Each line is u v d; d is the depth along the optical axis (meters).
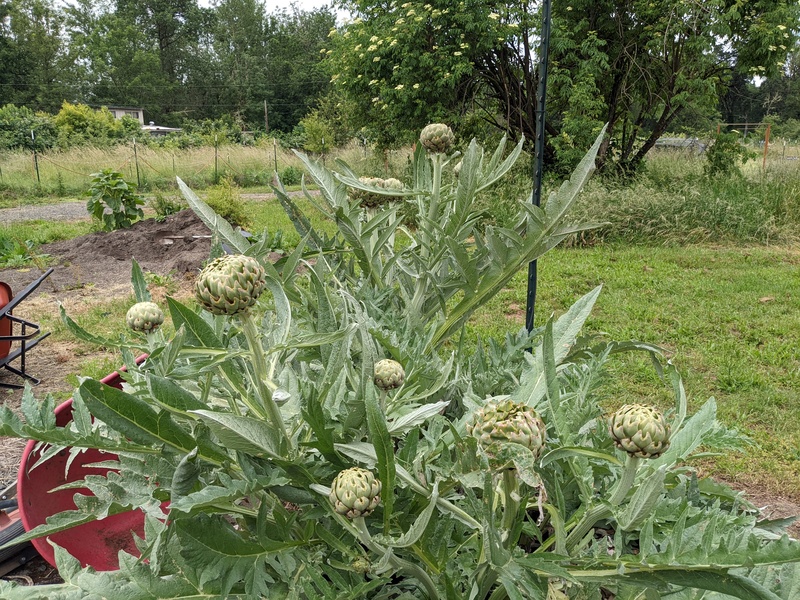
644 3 12.41
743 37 12.43
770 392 4.94
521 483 1.46
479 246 2.24
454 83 12.53
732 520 1.45
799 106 40.34
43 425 1.47
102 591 1.33
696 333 6.29
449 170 3.79
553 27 12.34
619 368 5.26
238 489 1.25
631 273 8.45
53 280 9.00
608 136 13.08
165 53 69.12
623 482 1.27
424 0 12.62
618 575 1.23
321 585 1.33
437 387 1.86
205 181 24.30
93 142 31.09
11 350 5.98
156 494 1.41
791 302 7.16
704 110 13.70
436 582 1.54
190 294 8.16
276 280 1.62
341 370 1.63
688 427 1.51
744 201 11.18
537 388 1.77
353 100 14.59
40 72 59.34
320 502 1.44
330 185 2.25
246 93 62.84
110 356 5.93
